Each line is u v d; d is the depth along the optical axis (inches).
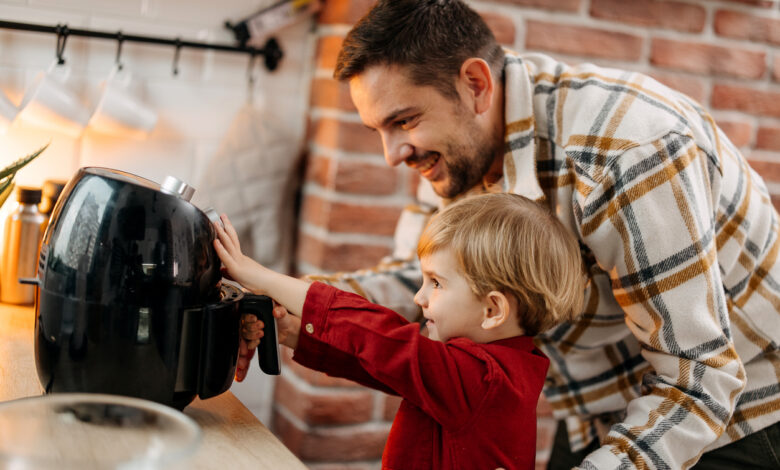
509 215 36.5
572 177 39.7
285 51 65.2
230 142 62.6
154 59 60.2
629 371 46.6
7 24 53.8
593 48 68.1
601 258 38.5
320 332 35.0
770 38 73.9
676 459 35.1
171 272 28.8
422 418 35.9
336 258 63.3
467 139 41.5
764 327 42.3
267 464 28.8
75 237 28.6
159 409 21.9
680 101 41.9
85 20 57.3
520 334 37.8
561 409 48.9
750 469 42.4
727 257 41.1
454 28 40.2
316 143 65.1
